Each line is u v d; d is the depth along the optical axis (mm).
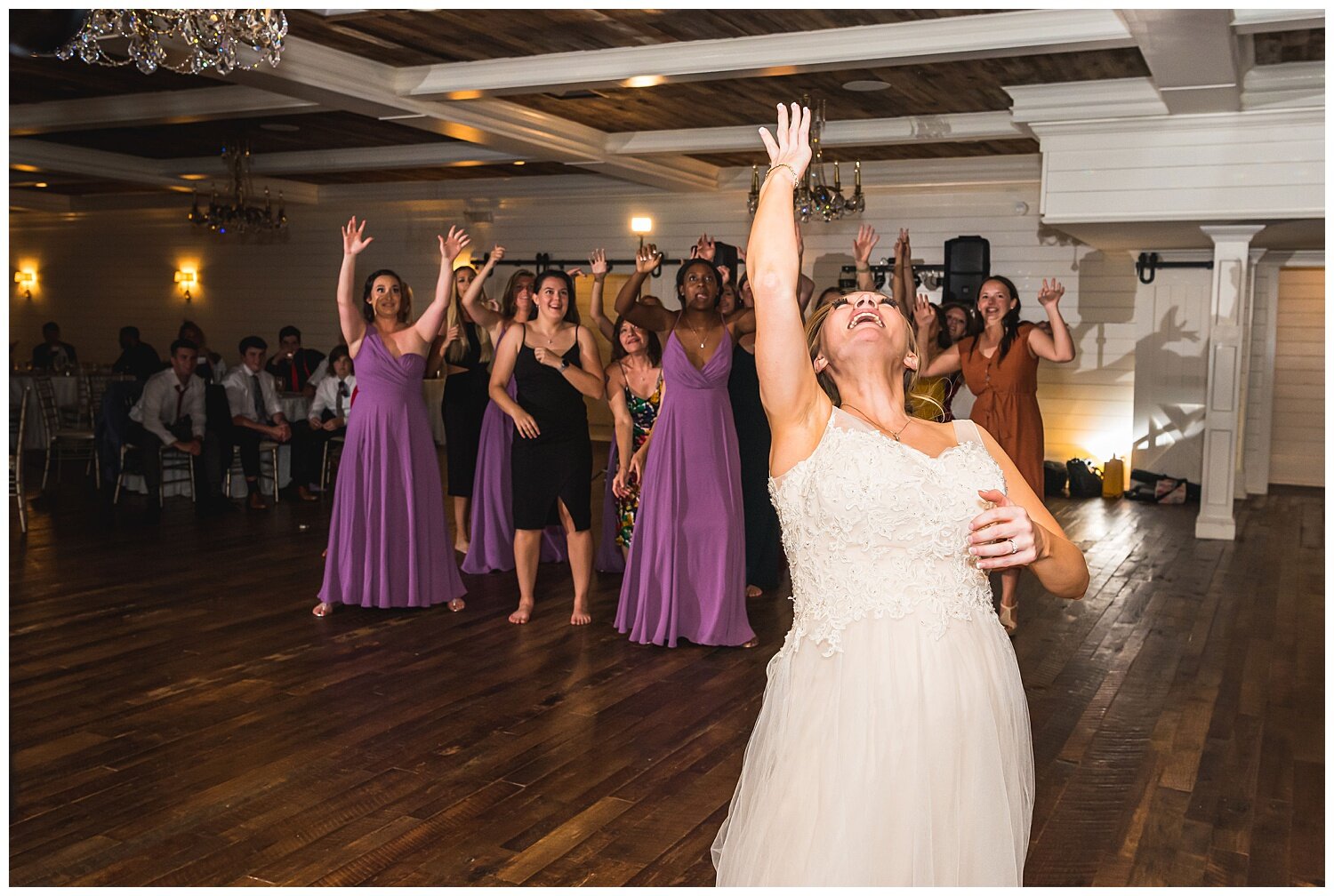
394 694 4355
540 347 5273
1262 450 11383
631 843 3094
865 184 11375
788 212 1881
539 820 3242
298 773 3561
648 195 13250
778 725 1950
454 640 5129
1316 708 4402
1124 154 7645
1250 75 7141
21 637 5074
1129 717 4273
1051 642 5363
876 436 1903
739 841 1958
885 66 6500
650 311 5809
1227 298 8523
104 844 3037
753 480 6039
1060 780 3645
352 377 9312
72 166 11570
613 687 4477
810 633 1930
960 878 1789
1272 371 11289
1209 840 3186
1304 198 7215
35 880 2809
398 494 5512
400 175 13266
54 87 8414
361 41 6809
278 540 7480
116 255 16641
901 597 1866
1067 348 5281
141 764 3623
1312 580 6930
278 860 2957
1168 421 11305
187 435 8578
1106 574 7051
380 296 5488
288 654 4867
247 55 6367
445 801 3363
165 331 16406
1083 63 7047
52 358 13805
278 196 14234
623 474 5656
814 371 2037
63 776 3512
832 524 1873
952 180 11039
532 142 9188
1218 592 6551
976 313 6613
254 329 15711
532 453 5344
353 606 5742
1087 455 11742
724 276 5984
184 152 11750
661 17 6152
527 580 5473
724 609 4973
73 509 8508
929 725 1816
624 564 6527
